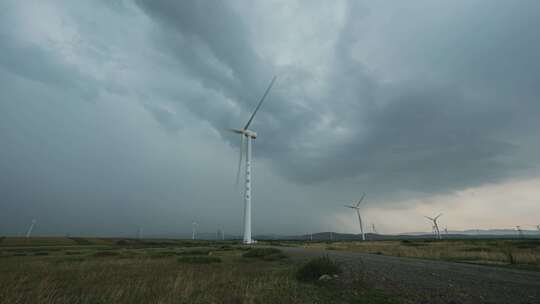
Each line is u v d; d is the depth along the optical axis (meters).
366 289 12.04
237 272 19.06
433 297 10.55
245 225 96.38
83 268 22.61
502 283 13.11
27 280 16.50
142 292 12.70
